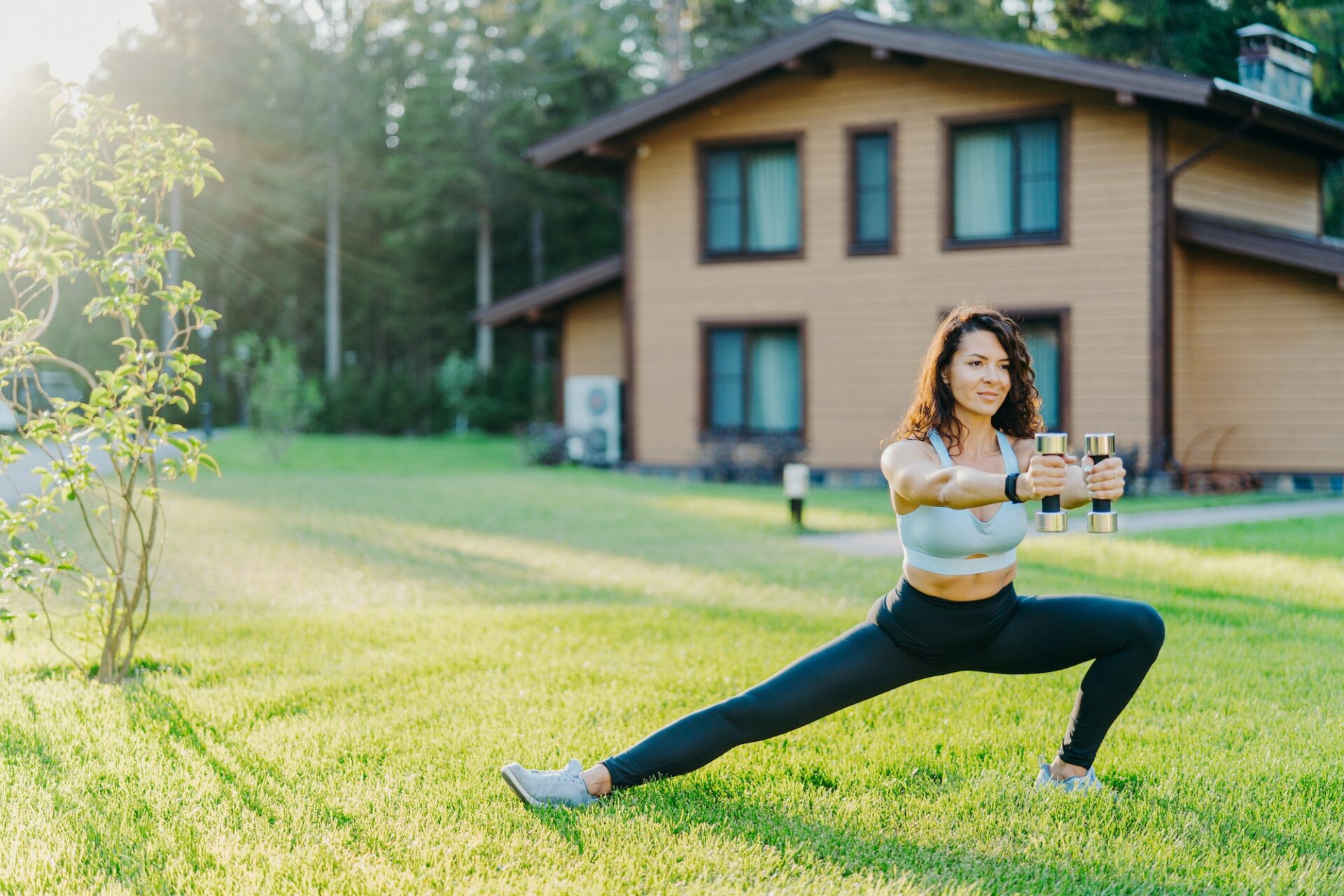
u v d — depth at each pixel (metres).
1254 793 4.05
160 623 7.07
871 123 17.89
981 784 4.10
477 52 41.59
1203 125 17.31
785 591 8.41
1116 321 16.55
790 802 3.96
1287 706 5.19
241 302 46.03
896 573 9.10
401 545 10.96
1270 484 16.50
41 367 36.03
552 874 3.33
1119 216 16.47
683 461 19.31
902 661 3.75
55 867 3.40
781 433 18.50
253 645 6.48
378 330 47.25
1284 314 16.39
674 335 19.33
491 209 41.75
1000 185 17.33
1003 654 3.77
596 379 21.03
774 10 31.09
